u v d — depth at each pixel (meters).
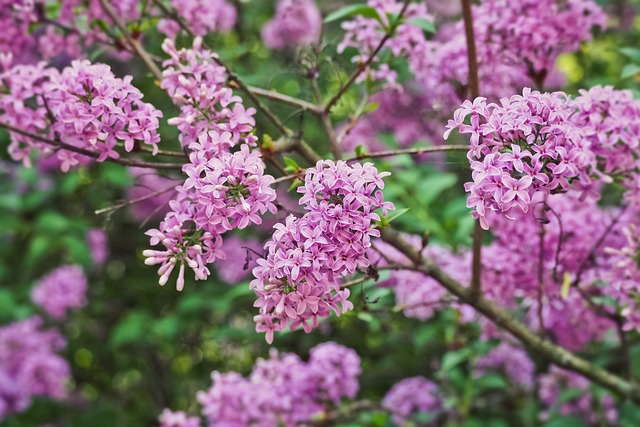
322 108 2.27
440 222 3.58
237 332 4.07
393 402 3.28
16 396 4.97
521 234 2.29
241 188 1.49
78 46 2.56
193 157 1.58
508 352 3.27
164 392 5.71
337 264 1.43
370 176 1.47
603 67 4.22
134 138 1.69
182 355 5.34
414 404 3.30
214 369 5.23
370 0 2.49
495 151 1.48
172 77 1.80
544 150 1.46
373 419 2.85
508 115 1.47
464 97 2.50
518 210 2.26
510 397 3.53
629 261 2.02
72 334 5.77
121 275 5.56
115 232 5.46
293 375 2.72
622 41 4.28
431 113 3.30
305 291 1.44
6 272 5.03
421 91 3.24
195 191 1.60
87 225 5.09
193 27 2.56
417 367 4.30
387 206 1.49
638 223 2.37
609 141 1.78
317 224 1.45
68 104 1.68
